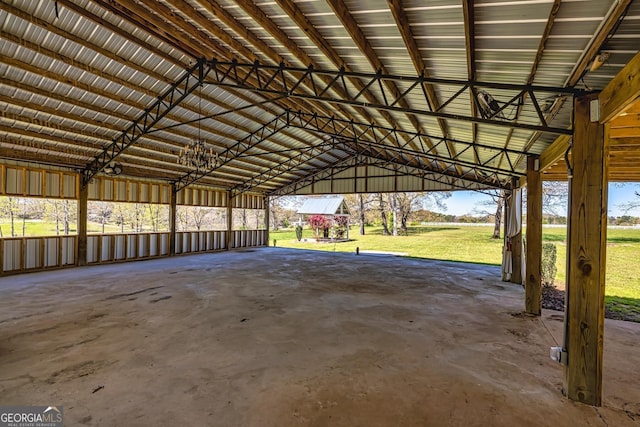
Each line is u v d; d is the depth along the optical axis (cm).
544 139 451
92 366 302
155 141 801
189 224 2084
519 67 295
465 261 1111
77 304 512
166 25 403
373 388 270
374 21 285
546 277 727
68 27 426
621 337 406
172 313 471
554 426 223
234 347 351
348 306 520
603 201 243
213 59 484
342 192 1311
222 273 805
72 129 665
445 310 505
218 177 1210
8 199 1273
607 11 190
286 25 346
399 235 2250
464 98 420
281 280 727
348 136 823
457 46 288
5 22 400
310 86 537
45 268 810
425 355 337
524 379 288
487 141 577
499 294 617
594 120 243
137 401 245
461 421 227
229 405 242
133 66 514
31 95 541
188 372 293
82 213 882
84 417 224
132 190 1009
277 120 823
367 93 500
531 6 203
